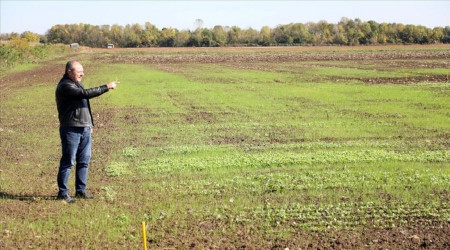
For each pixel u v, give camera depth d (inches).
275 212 389.1
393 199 416.8
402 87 1264.8
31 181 492.1
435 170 507.5
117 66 2263.8
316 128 757.3
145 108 998.4
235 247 327.3
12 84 1517.0
